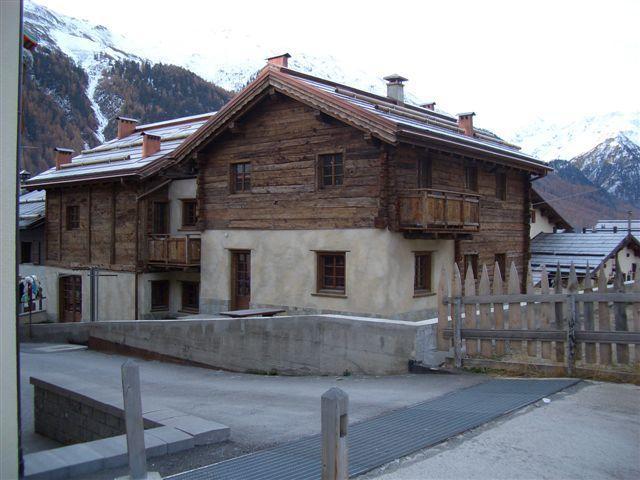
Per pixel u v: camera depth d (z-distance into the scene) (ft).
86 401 26.99
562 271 87.04
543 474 15.47
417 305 55.47
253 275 62.28
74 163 90.53
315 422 22.93
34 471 16.98
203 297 67.51
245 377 39.06
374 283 52.60
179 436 19.72
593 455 16.75
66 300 85.40
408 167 54.85
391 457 16.83
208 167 67.10
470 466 16.06
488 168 66.39
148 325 51.85
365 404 24.16
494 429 19.04
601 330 25.31
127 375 13.85
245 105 60.13
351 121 51.47
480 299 28.43
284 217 59.57
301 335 36.96
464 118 75.51
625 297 24.67
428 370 29.63
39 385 31.45
